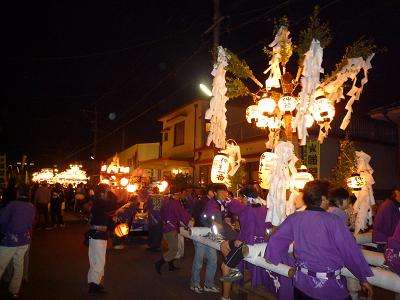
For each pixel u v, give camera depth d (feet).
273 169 19.25
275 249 12.68
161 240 39.06
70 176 111.75
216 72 24.67
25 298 22.59
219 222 22.13
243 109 75.00
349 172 26.99
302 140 18.84
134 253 38.27
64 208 94.22
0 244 21.54
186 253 38.63
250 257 17.46
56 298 22.74
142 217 44.62
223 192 23.79
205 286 24.91
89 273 23.85
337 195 19.79
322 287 11.46
